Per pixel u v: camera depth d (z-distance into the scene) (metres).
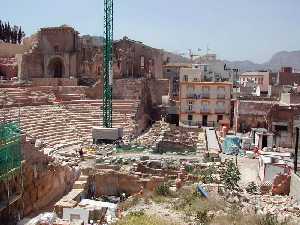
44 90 80.50
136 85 88.69
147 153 60.09
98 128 66.44
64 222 32.72
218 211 30.48
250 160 56.28
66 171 46.47
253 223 27.56
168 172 49.31
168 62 138.50
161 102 102.06
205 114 90.94
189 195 35.72
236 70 134.50
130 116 79.12
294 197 35.88
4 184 35.28
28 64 90.38
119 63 95.31
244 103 78.69
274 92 99.56
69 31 93.94
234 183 41.69
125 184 47.16
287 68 134.00
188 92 91.06
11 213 35.69
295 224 27.59
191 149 67.31
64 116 71.44
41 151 43.00
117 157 55.72
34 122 63.94
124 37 102.00
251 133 70.50
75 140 64.81
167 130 77.69
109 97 73.38
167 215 29.83
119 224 28.16
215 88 90.62
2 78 90.31
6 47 98.25
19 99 71.00
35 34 100.25
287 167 41.84
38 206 40.34
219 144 67.56
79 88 85.06
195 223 27.59
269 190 39.59
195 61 145.38
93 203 38.28
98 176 47.53
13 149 36.66
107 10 74.69
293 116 66.38
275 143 66.44
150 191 41.78
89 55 99.56
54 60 94.06
